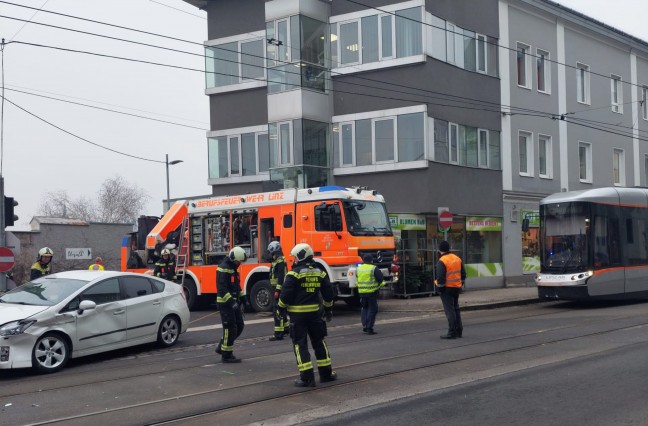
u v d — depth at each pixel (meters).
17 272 39.69
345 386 8.90
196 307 20.84
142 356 11.98
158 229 20.94
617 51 34.47
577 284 18.81
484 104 26.19
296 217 17.86
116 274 12.10
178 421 7.43
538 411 7.44
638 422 6.89
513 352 11.30
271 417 7.50
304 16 24.30
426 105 23.03
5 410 8.12
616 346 11.62
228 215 19.36
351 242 16.98
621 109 34.59
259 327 15.79
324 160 24.89
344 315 18.53
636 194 20.69
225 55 27.36
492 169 26.41
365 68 24.33
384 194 23.94
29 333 10.25
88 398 8.65
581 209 19.17
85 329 11.11
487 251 26.28
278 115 24.61
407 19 23.38
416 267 22.62
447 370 9.86
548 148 29.70
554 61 30.16
